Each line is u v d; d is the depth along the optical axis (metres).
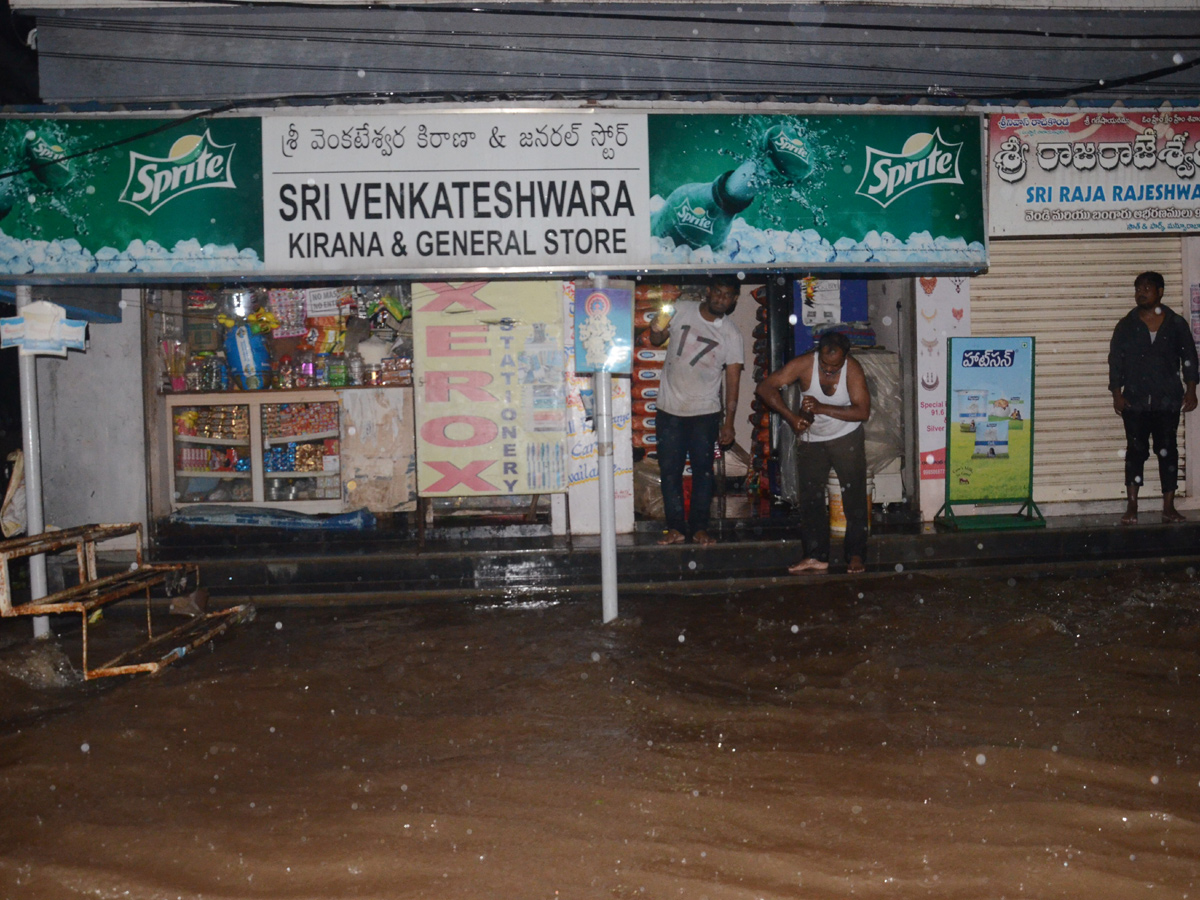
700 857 3.39
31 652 6.16
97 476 8.79
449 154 6.99
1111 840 3.48
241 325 9.34
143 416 8.84
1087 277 9.25
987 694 5.09
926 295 9.09
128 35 8.16
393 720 4.89
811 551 7.84
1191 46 8.83
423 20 8.34
